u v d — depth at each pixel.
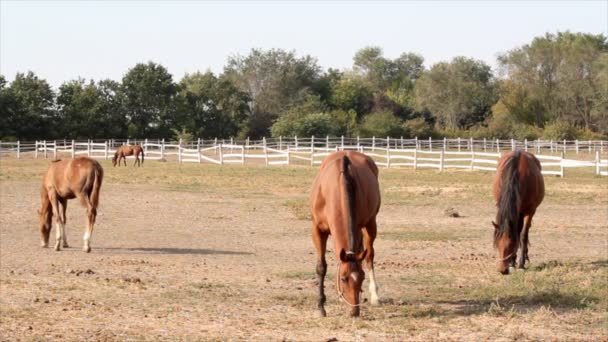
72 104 80.44
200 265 13.36
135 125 84.12
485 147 61.06
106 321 9.12
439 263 13.39
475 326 8.80
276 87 106.50
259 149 68.38
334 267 13.12
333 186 8.80
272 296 10.56
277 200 25.73
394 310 9.61
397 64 147.38
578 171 39.16
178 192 28.58
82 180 14.84
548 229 18.30
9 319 9.20
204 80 94.00
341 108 103.25
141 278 12.02
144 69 86.06
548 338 8.34
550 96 91.94
